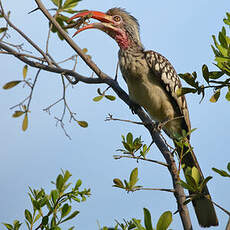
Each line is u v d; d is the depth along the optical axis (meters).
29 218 5.48
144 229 4.16
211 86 4.91
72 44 6.86
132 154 5.39
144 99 8.88
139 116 7.51
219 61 4.62
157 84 8.81
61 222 5.29
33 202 5.53
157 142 6.22
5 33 6.95
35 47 6.99
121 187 5.00
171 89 8.82
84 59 6.96
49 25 7.53
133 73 8.83
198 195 4.60
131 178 5.00
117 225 4.97
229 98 4.85
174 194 5.07
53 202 5.59
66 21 7.55
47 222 5.21
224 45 4.86
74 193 5.58
